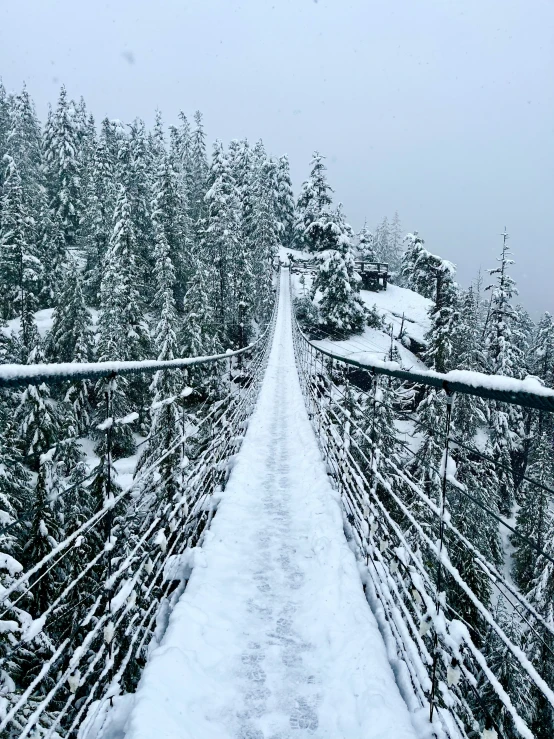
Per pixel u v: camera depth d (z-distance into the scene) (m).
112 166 44.75
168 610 3.32
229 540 4.39
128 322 25.94
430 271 29.72
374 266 53.16
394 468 3.12
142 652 2.94
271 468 6.92
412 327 42.00
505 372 26.08
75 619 2.41
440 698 2.36
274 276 55.09
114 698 2.37
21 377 1.38
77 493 5.48
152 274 33.28
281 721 2.43
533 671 1.39
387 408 3.66
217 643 2.96
